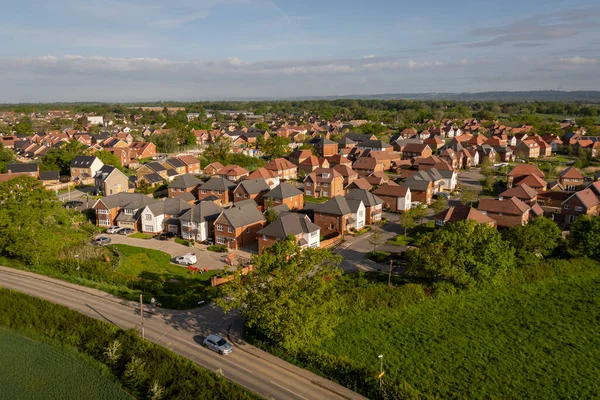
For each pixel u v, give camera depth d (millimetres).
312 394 37406
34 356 43500
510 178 116438
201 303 54344
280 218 72125
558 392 38781
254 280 44344
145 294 56812
